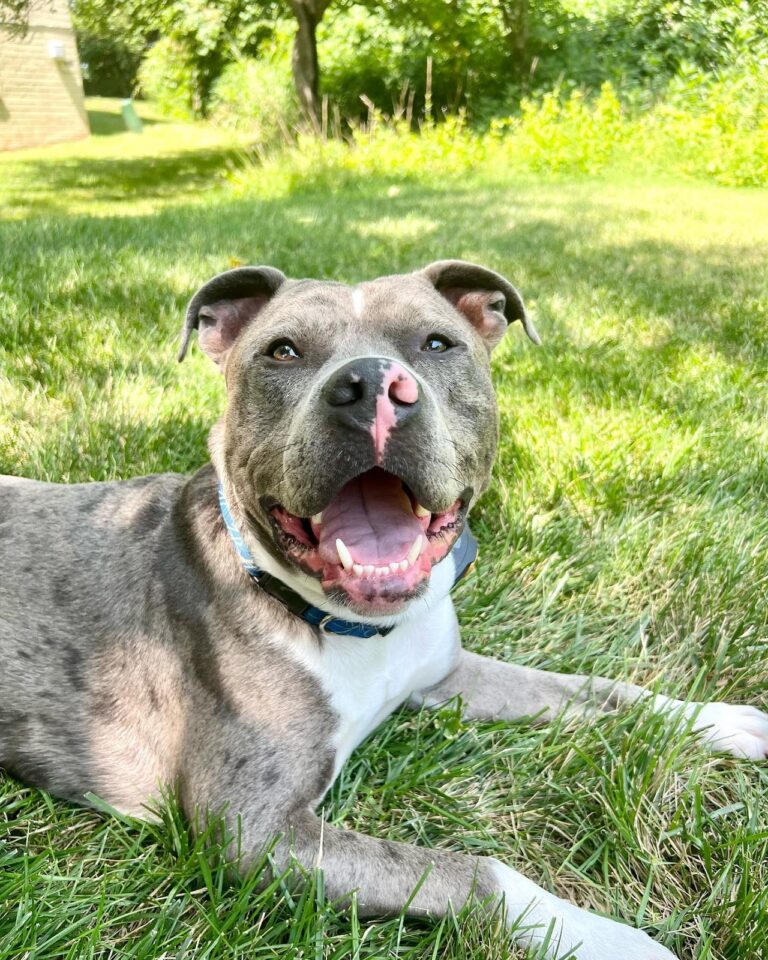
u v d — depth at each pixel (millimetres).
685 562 767
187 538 593
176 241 1828
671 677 671
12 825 541
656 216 2449
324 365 540
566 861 518
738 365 1204
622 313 1435
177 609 575
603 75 4176
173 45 6469
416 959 467
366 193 3121
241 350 583
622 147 3625
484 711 646
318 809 567
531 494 870
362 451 477
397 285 597
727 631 696
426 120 4336
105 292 1367
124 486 667
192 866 498
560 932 469
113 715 582
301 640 540
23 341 1156
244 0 4707
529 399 1071
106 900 489
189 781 533
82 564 619
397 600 496
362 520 515
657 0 4207
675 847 530
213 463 631
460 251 1858
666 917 495
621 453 927
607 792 549
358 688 553
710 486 875
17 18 4633
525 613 736
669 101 3857
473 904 475
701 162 3402
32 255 1611
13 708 591
